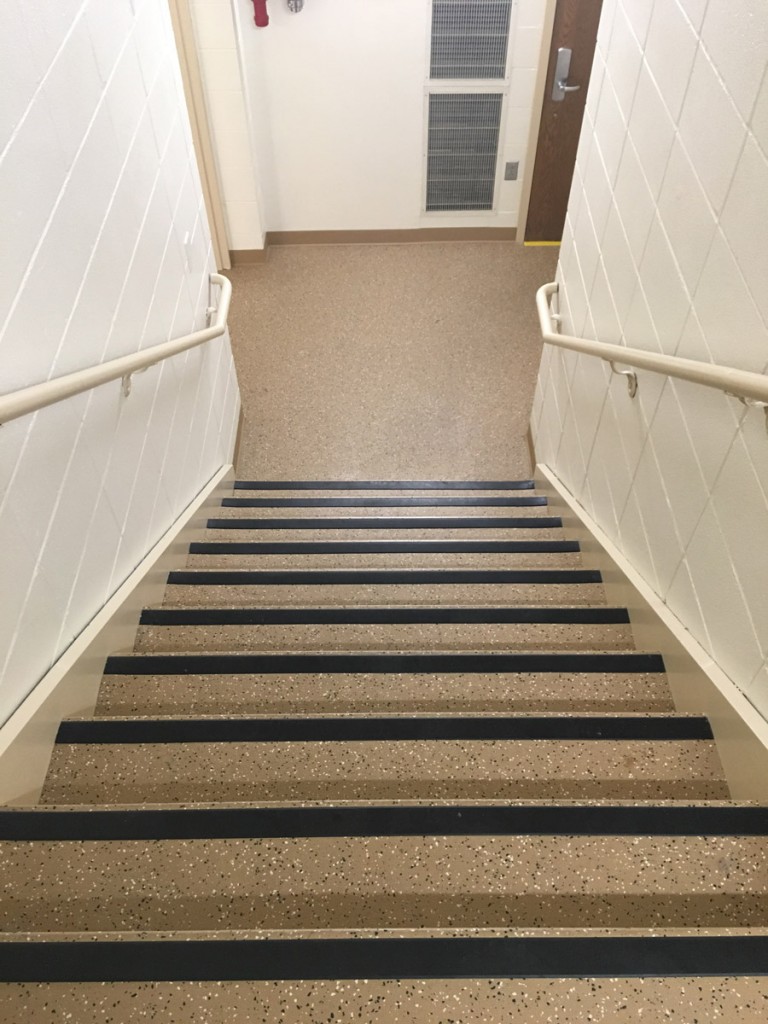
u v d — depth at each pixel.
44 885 1.09
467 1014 0.88
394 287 4.93
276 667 1.73
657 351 1.78
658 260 1.77
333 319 4.62
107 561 1.79
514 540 2.68
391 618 2.04
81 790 1.36
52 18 1.44
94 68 1.66
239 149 4.60
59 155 1.47
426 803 1.21
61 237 1.47
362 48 4.49
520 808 1.20
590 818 1.19
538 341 4.42
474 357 4.31
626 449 2.08
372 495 3.30
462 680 1.70
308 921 1.06
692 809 1.20
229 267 5.11
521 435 3.79
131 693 1.65
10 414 1.11
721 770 1.42
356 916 1.07
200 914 1.07
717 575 1.51
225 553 2.54
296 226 5.33
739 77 1.35
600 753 1.44
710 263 1.49
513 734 1.47
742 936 0.94
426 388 4.08
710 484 1.53
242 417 3.85
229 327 4.57
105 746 1.42
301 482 3.37
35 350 1.35
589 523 2.44
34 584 1.39
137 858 1.12
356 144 4.92
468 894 1.09
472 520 2.84
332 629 2.00
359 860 1.12
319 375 4.18
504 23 4.40
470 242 5.44
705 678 1.51
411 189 5.15
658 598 1.84
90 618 1.69
